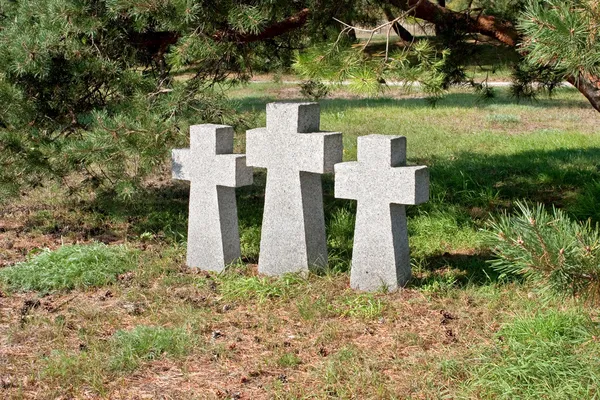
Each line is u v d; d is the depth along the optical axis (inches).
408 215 378.9
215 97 362.3
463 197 401.7
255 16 312.3
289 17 354.9
